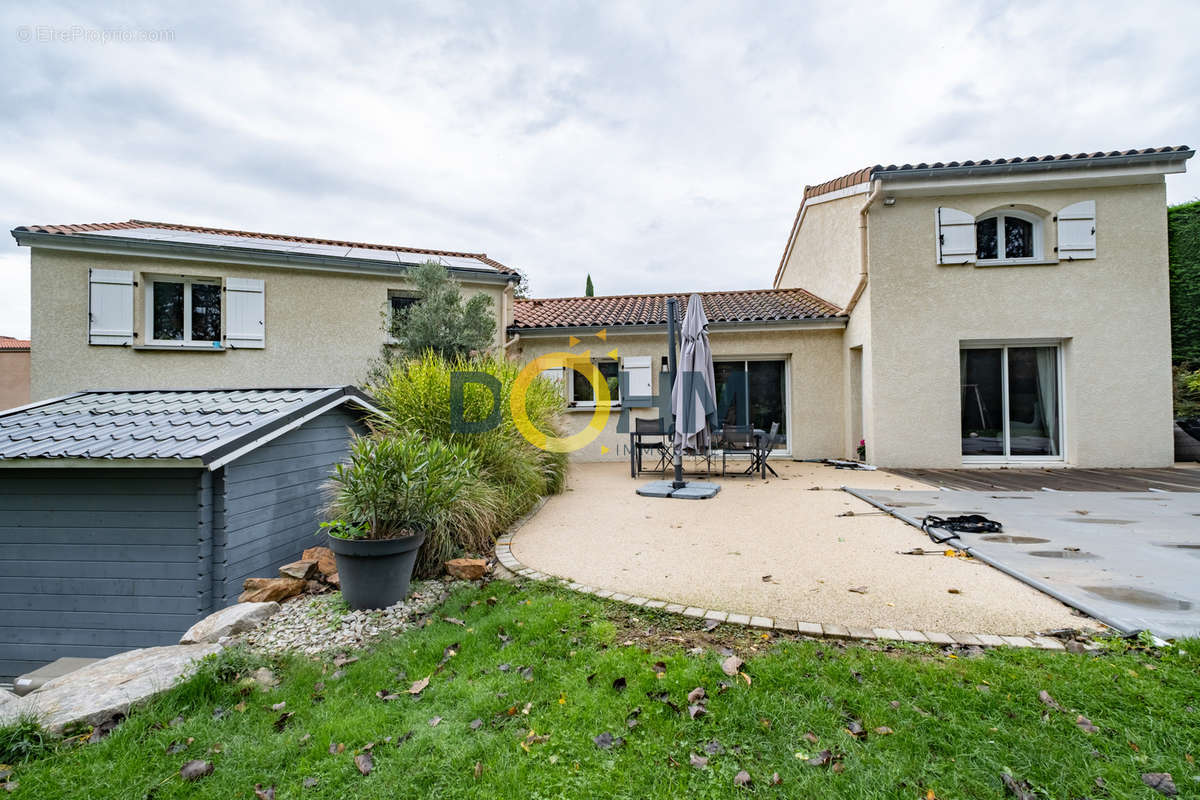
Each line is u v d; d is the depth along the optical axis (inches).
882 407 410.9
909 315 408.8
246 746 96.3
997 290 403.2
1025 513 241.1
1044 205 399.2
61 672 169.9
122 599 177.2
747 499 295.4
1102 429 393.7
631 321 482.3
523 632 133.1
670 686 104.1
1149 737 86.0
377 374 370.3
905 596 147.0
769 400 492.4
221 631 143.4
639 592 156.4
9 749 93.0
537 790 81.7
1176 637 116.0
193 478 175.5
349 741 96.7
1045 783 78.0
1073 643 117.0
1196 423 425.1
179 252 374.3
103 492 179.3
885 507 258.2
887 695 99.1
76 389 366.6
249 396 230.8
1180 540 195.0
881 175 392.8
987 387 414.9
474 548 204.4
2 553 182.9
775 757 85.9
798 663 110.1
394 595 160.4
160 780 88.4
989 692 97.8
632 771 84.5
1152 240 389.7
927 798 76.2
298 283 405.7
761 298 550.3
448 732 97.1
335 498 211.9
